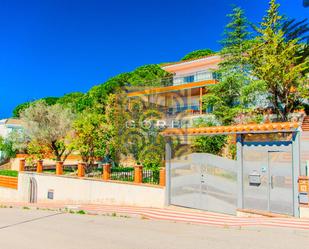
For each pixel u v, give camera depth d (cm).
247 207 1105
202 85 3094
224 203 1166
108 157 2170
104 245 731
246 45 2319
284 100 2053
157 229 930
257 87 2017
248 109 2083
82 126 2073
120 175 1537
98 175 1700
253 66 2170
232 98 2244
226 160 1175
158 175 1438
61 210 1469
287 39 2228
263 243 745
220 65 2498
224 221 1032
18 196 2078
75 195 1705
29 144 2375
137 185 1426
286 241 763
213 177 1204
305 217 977
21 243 763
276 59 1936
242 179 1124
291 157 1022
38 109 2327
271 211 1051
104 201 1553
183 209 1267
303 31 2225
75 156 3059
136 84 3288
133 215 1216
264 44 2080
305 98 2042
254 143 1109
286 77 1922
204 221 1050
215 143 1741
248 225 943
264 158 1082
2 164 3394
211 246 718
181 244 736
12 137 2697
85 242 763
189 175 1271
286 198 1022
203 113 2869
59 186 1803
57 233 878
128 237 816
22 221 1120
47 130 2273
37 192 1945
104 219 1145
